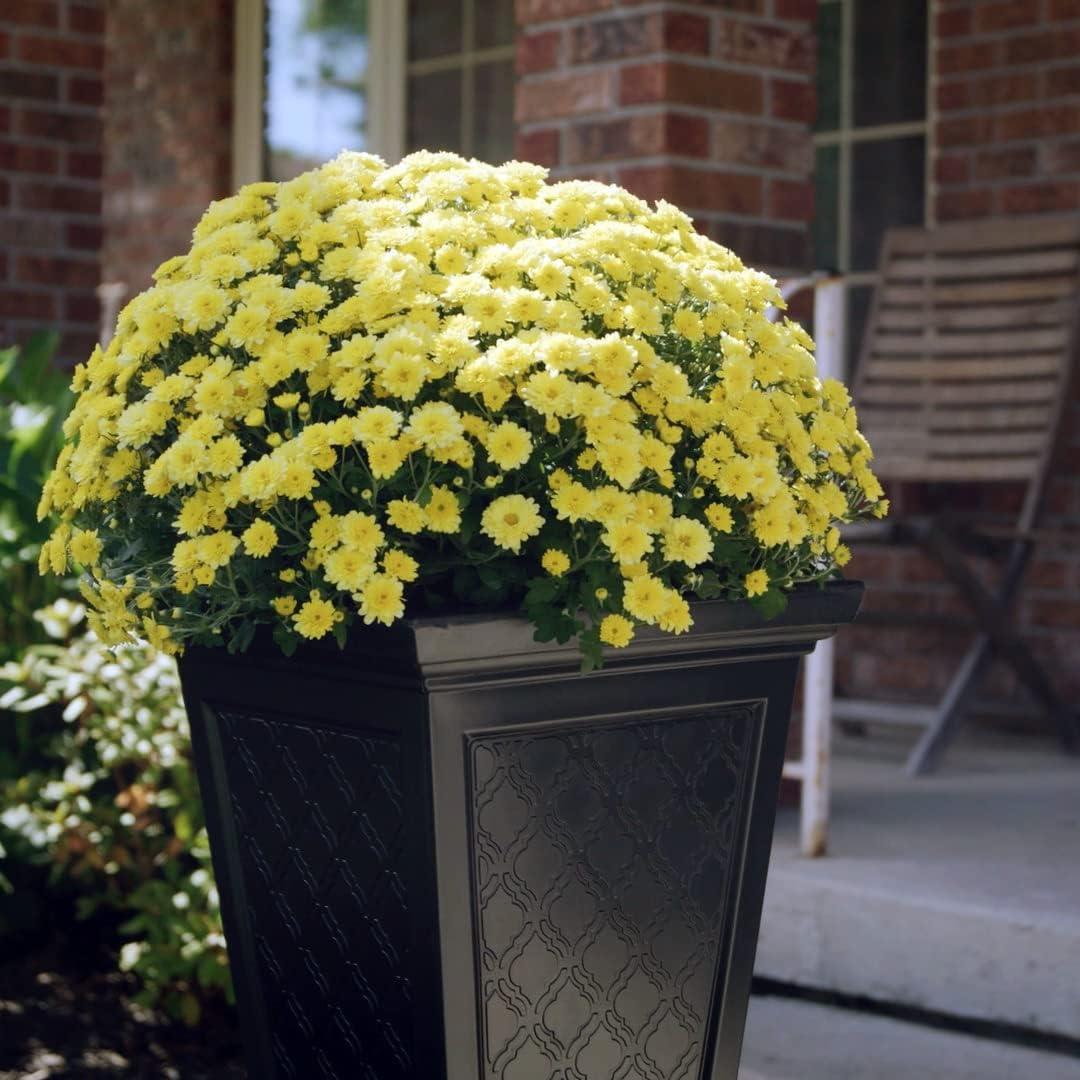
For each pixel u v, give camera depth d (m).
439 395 2.14
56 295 6.04
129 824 3.75
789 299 4.25
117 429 2.23
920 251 5.58
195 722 2.38
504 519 2.03
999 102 5.62
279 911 2.33
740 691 2.28
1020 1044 3.36
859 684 5.88
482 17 6.22
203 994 3.76
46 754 4.05
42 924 4.30
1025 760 5.11
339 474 2.11
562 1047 2.21
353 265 2.21
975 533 4.98
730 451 2.16
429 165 2.40
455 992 2.12
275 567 2.16
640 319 2.17
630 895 2.24
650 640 2.16
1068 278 5.34
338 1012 2.28
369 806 2.18
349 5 6.50
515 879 2.15
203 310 2.20
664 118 3.97
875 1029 3.47
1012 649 5.02
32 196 5.98
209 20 6.57
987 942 3.38
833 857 3.82
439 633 2.02
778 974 3.69
